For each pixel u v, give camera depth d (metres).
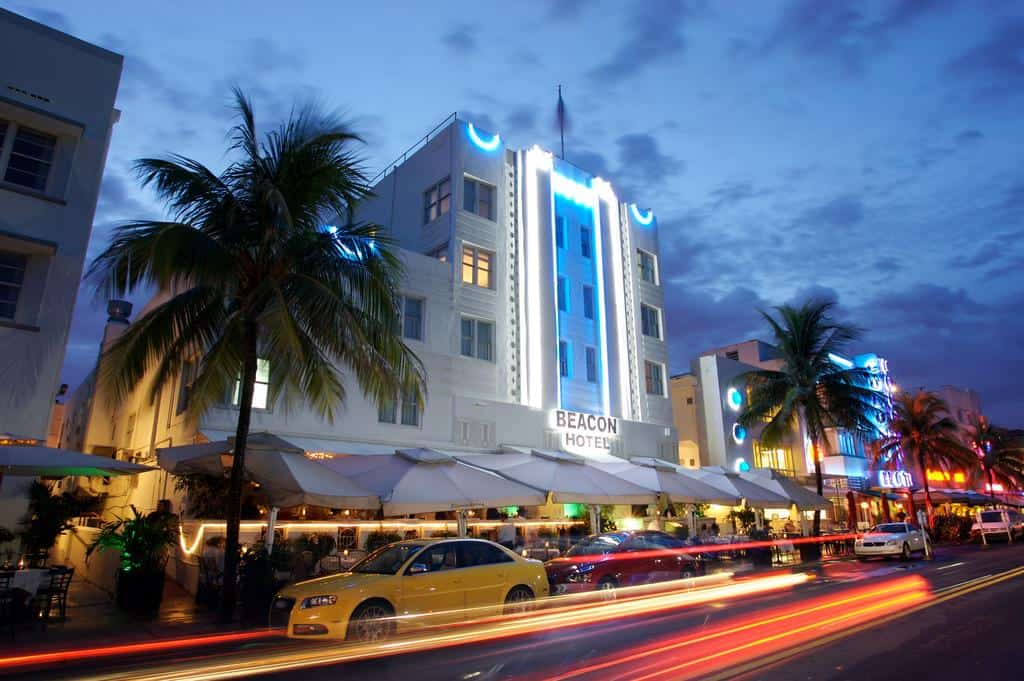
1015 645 8.52
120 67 16.30
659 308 32.78
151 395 12.19
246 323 12.29
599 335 28.83
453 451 21.91
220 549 13.97
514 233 26.81
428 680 7.22
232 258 11.80
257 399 18.34
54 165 14.98
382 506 12.81
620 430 27.92
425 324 22.75
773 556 24.56
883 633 9.44
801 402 28.72
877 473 46.38
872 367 50.00
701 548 21.83
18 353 13.64
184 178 11.80
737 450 35.00
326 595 9.08
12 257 14.22
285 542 14.86
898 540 24.28
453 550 10.52
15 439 13.30
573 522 24.38
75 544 18.81
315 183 12.47
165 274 10.67
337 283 12.66
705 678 7.00
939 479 55.56
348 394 20.09
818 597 13.71
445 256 24.81
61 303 14.34
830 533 31.25
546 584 11.40
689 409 35.59
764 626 10.21
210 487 16.59
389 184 29.17
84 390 31.59
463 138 25.98
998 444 57.81
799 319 29.30
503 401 24.31
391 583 9.48
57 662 8.62
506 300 25.69
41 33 15.24
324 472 13.29
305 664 8.12
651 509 27.56
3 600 10.84
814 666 7.46
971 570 19.33
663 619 11.07
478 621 10.18
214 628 10.80
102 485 26.09
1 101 14.13
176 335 12.42
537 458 18.48
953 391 62.03
